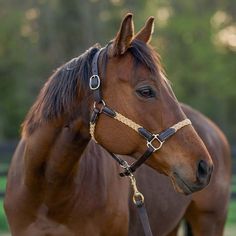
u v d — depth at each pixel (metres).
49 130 5.83
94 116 5.59
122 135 5.54
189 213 7.97
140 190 6.89
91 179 6.09
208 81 44.75
